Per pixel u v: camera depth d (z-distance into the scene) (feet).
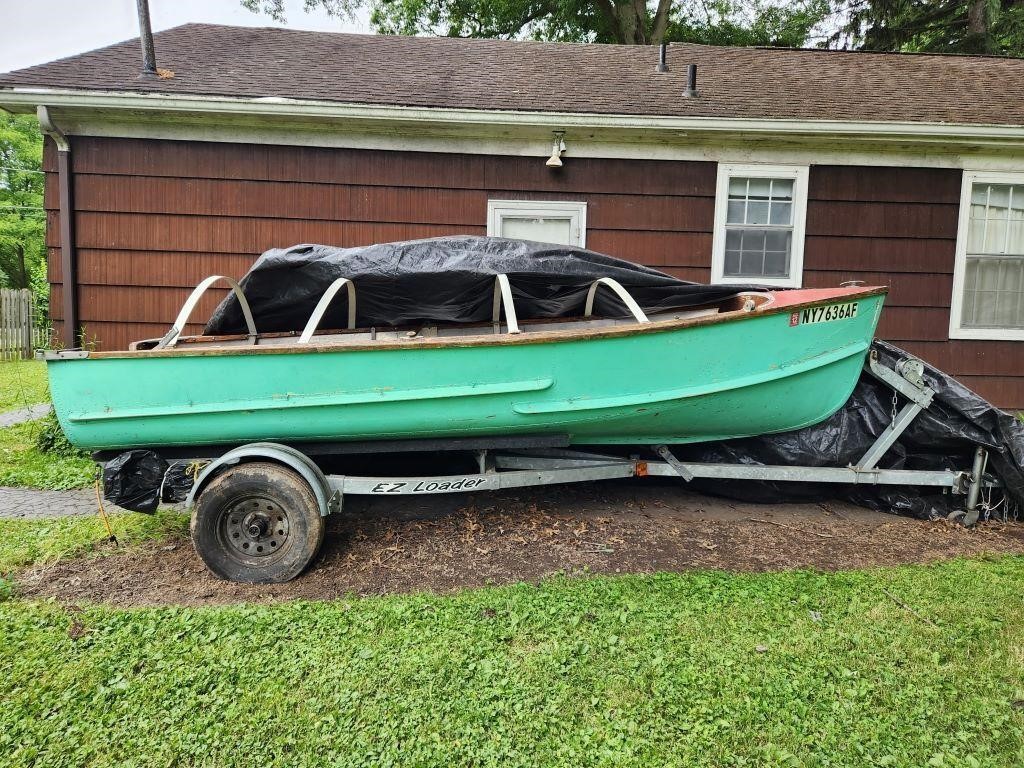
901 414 12.34
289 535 10.20
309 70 23.29
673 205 21.85
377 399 10.38
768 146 21.66
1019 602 9.38
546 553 11.34
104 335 20.56
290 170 20.74
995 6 42.42
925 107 22.66
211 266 20.75
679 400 11.20
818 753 6.29
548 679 7.41
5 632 8.39
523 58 27.61
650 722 6.71
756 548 11.63
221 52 24.49
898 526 12.76
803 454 12.64
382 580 10.27
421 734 6.53
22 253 84.43
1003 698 7.15
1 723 6.66
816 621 8.82
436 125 20.39
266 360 10.22
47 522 12.70
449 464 13.20
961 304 22.54
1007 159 22.12
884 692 7.24
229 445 10.91
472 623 8.67
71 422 10.26
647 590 9.71
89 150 19.89
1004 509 12.85
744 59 28.91
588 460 12.46
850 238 22.21
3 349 43.24
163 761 6.16
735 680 7.42
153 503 10.77
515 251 11.83
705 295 13.35
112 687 7.25
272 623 8.66
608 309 14.30
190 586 10.03
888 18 51.39
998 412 12.17
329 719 6.73
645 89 23.65
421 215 21.31
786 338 11.22
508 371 10.55
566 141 21.25
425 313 13.52
